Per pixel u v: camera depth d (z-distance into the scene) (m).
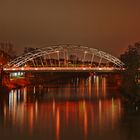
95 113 162.75
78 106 183.00
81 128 135.75
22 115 159.88
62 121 147.38
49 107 180.62
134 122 143.12
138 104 179.50
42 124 142.50
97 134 127.75
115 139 122.25
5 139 123.44
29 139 123.44
